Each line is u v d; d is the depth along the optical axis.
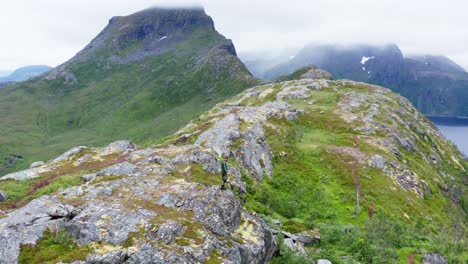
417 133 187.12
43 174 81.69
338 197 95.31
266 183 91.19
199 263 35.41
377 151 127.62
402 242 74.56
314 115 165.38
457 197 144.25
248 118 127.56
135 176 53.50
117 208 40.75
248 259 41.62
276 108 156.38
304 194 92.31
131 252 34.53
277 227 60.38
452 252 75.00
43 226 37.78
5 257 33.81
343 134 144.62
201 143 94.62
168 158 65.69
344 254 64.25
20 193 68.62
